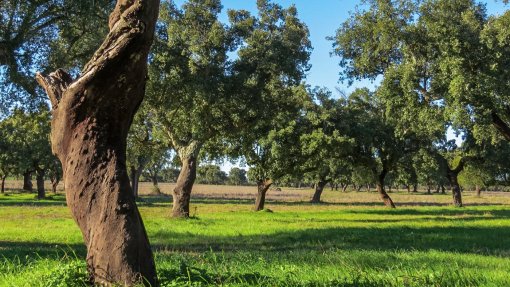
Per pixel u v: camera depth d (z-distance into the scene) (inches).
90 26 657.6
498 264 401.7
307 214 1273.4
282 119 1373.0
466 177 2196.1
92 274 241.4
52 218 1064.8
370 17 942.4
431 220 1066.1
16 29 625.3
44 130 2091.5
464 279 286.4
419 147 1674.5
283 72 1001.5
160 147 1296.8
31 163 2166.6
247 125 1082.1
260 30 1000.2
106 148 254.8
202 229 812.0
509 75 813.9
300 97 1427.2
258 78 989.2
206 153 1425.9
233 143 1405.0
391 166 1688.0
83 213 247.4
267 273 300.2
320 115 1430.9
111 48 241.4
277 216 1175.6
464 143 1707.7
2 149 2167.8
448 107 846.5
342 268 333.7
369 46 965.8
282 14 1015.6
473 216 1215.6
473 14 847.1
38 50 663.8
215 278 260.8
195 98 973.8
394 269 350.9
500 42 775.7
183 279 250.2
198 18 976.9
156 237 695.1
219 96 968.9
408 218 1136.2
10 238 668.1
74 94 250.1
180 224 896.9
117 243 237.0
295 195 3289.9
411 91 894.4
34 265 339.3
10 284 265.1
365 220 1063.6
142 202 1971.0
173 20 978.7
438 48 862.5
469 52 824.3
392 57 985.5
